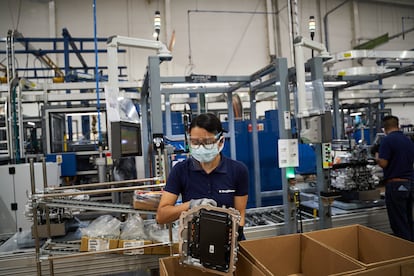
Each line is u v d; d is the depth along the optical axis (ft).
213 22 21.48
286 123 7.60
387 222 8.37
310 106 7.48
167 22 20.21
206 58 21.39
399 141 7.95
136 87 12.12
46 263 5.97
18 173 9.66
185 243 3.35
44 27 18.94
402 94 14.69
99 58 19.51
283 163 7.51
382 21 24.02
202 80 9.29
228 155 12.70
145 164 11.14
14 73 10.90
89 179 12.96
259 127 12.93
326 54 7.90
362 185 8.54
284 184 7.61
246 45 21.98
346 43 23.36
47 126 12.23
